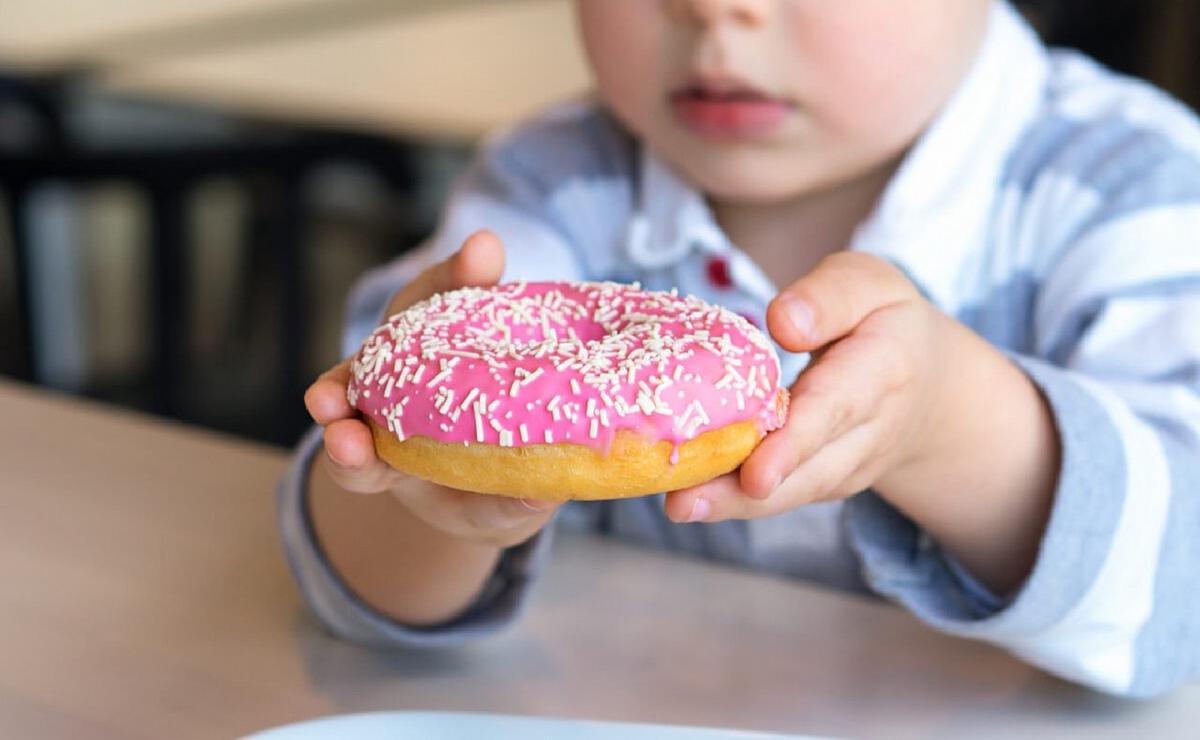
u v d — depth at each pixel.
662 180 0.58
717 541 0.57
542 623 0.48
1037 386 0.46
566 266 0.60
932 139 0.55
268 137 1.30
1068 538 0.45
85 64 1.27
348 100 1.16
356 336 0.59
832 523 0.56
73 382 1.50
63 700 0.43
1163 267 0.52
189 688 0.44
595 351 0.38
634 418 0.37
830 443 0.40
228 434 1.43
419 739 0.40
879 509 0.47
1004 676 0.46
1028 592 0.44
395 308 0.45
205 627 0.47
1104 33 1.41
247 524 0.53
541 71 1.27
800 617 0.48
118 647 0.46
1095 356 0.52
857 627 0.48
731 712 0.44
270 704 0.44
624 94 0.54
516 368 0.37
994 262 0.56
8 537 0.51
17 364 1.44
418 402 0.37
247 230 1.64
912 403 0.41
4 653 0.45
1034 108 0.58
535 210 0.61
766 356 0.39
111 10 1.52
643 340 0.38
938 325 0.43
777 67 0.51
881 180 0.57
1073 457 0.45
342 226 1.67
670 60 0.52
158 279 1.35
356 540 0.46
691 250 0.58
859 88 0.51
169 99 1.17
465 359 0.38
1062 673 0.45
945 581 0.47
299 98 1.16
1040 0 1.33
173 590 0.49
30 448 0.58
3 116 1.30
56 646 0.46
